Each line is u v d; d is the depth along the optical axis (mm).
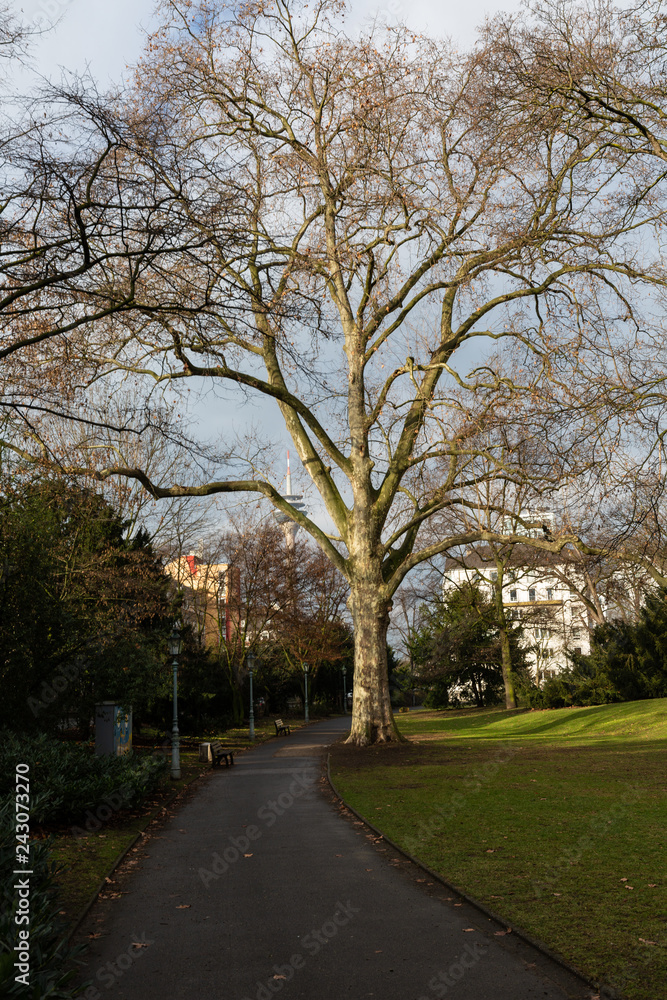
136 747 31469
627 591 43188
